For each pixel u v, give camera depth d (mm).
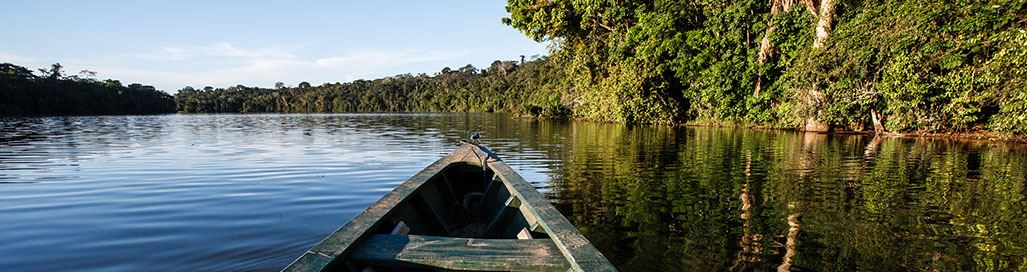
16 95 59219
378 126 31750
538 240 2859
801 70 18625
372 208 3498
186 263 4188
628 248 4461
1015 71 13086
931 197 6598
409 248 2727
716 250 4387
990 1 14195
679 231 4969
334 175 9047
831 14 18375
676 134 19578
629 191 7047
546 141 16469
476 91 103438
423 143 16828
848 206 6062
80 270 4039
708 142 15430
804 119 20125
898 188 7219
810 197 6613
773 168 9336
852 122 19688
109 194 7160
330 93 125562
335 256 2430
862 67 16578
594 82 34156
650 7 27547
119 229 5227
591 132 21734
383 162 11125
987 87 14398
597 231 4984
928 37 15039
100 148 14883
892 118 17062
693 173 8734
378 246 2750
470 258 2553
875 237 4758
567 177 8320
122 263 4191
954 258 4219
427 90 118125
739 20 22344
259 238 4891
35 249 4578
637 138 17469
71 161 11336
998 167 9359
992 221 5336
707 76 23891
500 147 14180
